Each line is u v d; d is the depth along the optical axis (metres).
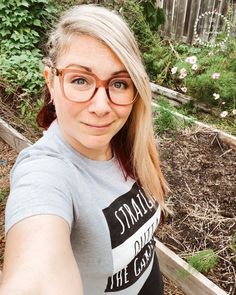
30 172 0.87
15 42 4.94
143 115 1.13
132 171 1.15
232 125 4.04
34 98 4.34
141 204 1.14
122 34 0.89
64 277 0.70
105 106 0.89
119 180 1.09
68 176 0.90
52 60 0.94
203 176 3.22
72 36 0.88
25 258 0.69
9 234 0.76
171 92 4.67
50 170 0.88
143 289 1.29
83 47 0.88
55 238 0.74
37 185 0.83
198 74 4.69
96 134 0.92
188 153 3.48
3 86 4.28
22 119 4.11
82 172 0.96
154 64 5.23
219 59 4.71
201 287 2.20
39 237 0.73
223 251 2.51
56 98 0.94
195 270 2.26
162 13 5.90
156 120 3.80
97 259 0.97
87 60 0.87
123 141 1.16
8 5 4.90
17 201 0.80
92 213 0.94
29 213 0.77
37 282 0.66
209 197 2.99
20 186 0.84
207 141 3.63
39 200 0.80
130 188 1.12
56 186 0.85
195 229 2.69
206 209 2.87
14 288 0.64
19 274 0.67
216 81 4.25
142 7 5.79
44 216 0.77
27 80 4.39
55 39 0.94
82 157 0.98
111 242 0.98
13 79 4.40
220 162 3.39
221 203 2.94
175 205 2.90
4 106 4.22
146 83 0.98
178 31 6.05
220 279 2.30
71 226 0.86
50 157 0.93
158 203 1.26
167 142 3.62
